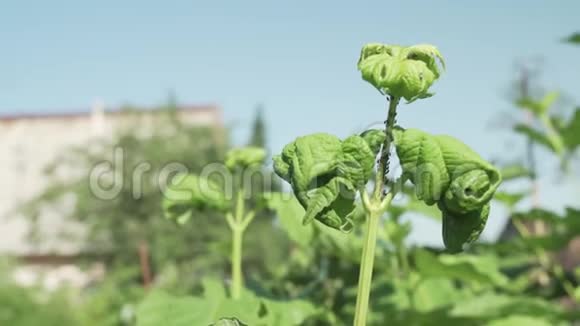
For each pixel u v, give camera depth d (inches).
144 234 320.2
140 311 48.4
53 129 615.2
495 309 66.8
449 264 69.1
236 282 52.1
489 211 33.8
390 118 34.2
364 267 34.2
